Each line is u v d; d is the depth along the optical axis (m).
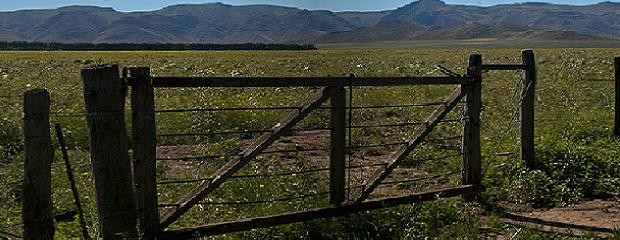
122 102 6.51
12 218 8.51
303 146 14.72
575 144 12.71
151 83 6.89
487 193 10.05
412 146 9.12
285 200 8.56
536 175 10.46
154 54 87.00
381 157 13.78
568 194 10.02
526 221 8.95
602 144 13.03
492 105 21.83
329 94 8.05
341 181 8.34
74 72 42.50
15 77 37.38
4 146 13.81
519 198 9.93
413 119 18.61
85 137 14.27
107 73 6.12
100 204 6.27
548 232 8.31
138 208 7.04
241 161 7.67
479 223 8.83
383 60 60.59
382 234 8.19
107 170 6.20
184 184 10.65
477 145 9.79
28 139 5.75
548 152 11.79
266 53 96.50
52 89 28.42
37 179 5.81
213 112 17.25
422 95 25.48
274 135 7.78
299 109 7.92
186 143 15.16
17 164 12.18
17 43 149.12
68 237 7.57
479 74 9.61
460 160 12.09
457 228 8.29
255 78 7.41
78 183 10.57
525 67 10.94
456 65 46.81
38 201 5.84
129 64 53.78
